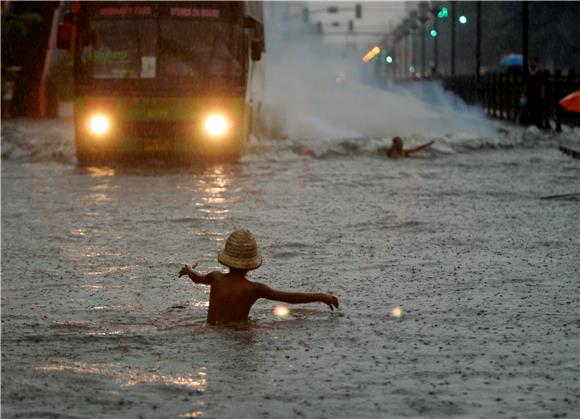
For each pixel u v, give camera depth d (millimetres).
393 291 22344
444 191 44250
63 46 58906
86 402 13867
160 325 19219
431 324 18797
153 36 57438
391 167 56719
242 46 58188
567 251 27547
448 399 13836
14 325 19312
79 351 17047
